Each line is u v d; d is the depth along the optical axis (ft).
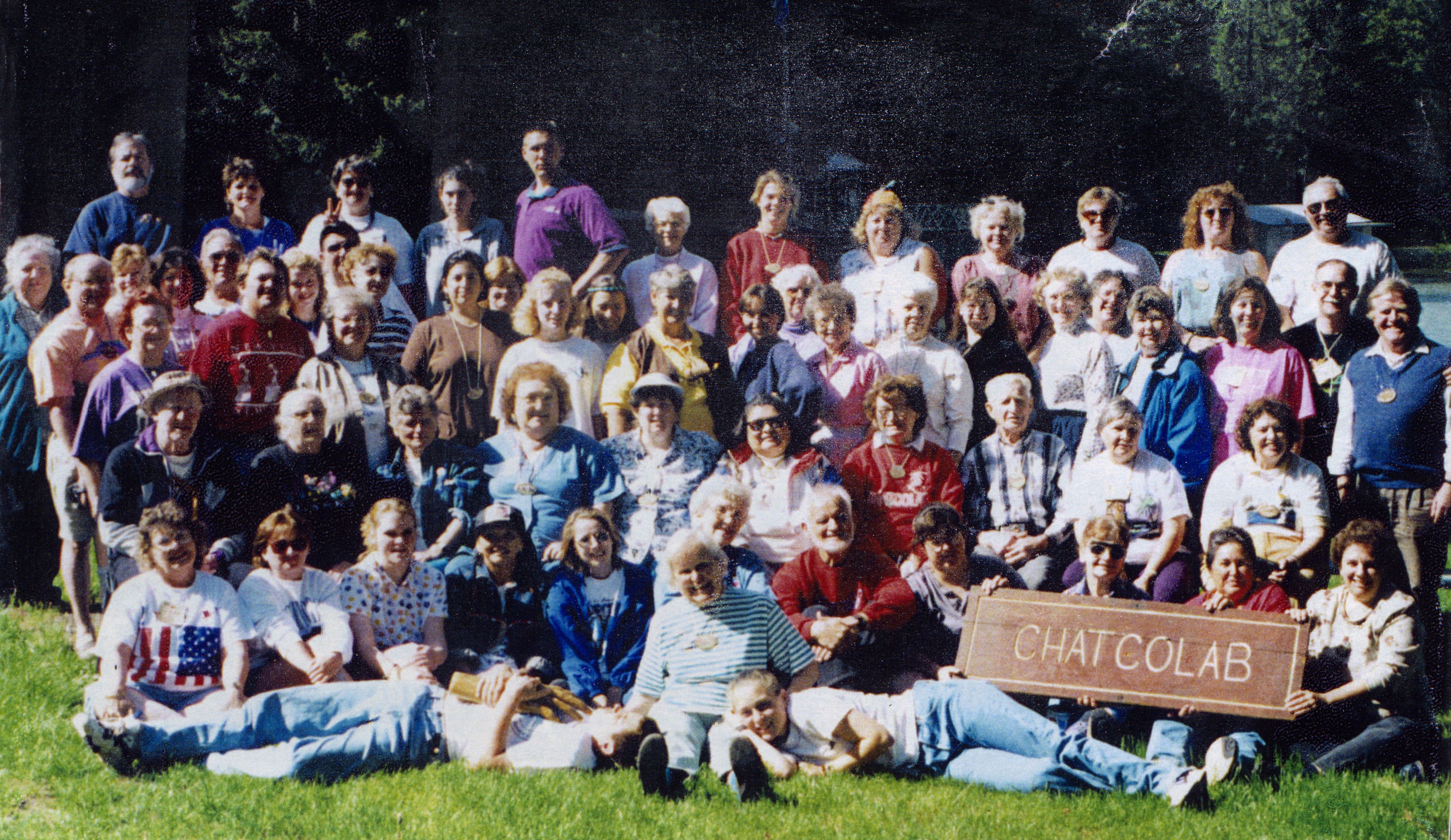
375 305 19.45
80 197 20.66
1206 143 20.54
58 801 14.26
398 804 14.11
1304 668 15.98
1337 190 19.40
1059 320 19.30
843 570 16.75
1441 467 18.04
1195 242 20.24
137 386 18.13
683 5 21.29
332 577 16.60
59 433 18.51
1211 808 14.30
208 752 15.02
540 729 15.30
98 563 18.66
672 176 21.38
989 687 15.43
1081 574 17.28
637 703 15.67
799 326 19.44
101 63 20.57
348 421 17.90
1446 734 16.52
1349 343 18.84
